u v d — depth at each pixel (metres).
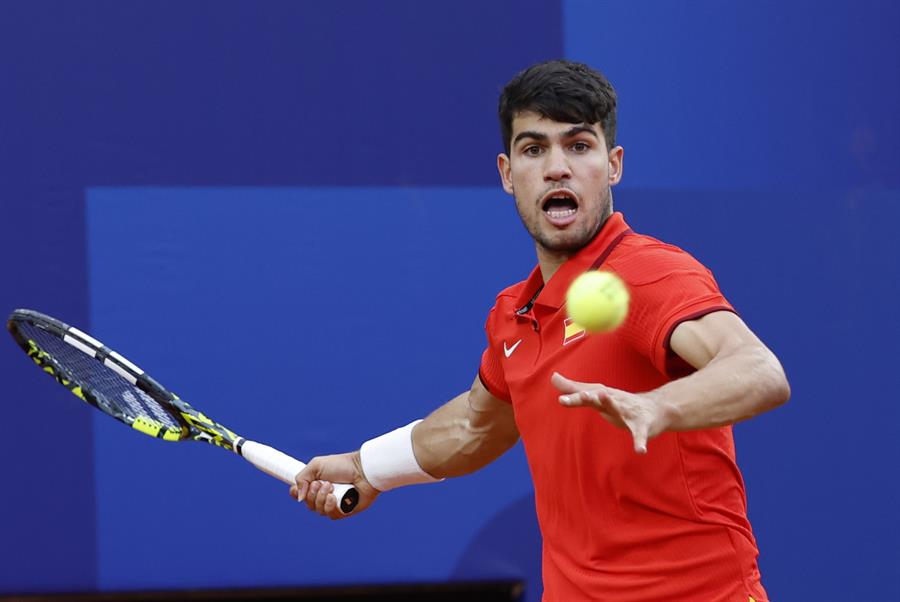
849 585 16.97
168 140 16.75
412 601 16.88
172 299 16.66
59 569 16.38
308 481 12.10
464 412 11.61
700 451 9.14
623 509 9.23
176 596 16.48
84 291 16.56
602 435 9.11
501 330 10.38
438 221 16.95
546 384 9.49
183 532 16.50
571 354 9.30
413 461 11.87
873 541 17.02
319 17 16.95
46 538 16.38
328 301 16.81
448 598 16.94
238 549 16.55
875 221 17.31
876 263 17.28
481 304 16.92
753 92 17.28
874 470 17.08
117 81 16.73
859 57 17.41
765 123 17.27
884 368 17.19
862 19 17.42
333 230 16.86
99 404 13.19
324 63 16.94
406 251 16.91
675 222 17.12
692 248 17.11
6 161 16.58
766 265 17.20
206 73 16.83
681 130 17.19
